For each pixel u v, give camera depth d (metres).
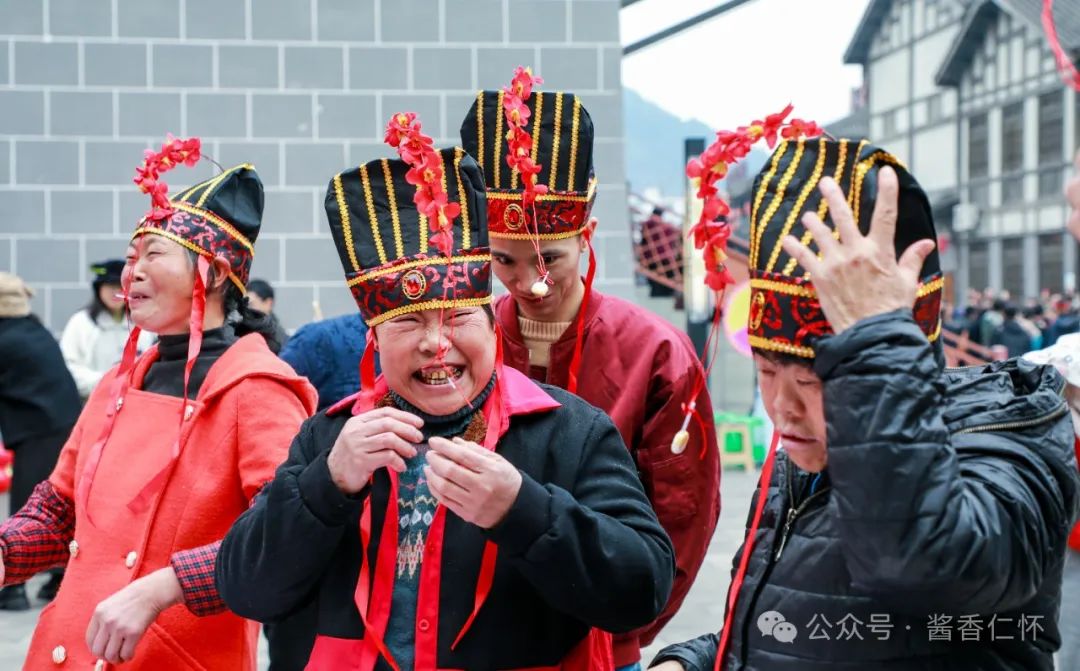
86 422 2.99
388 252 2.18
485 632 2.16
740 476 9.80
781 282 1.86
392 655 2.17
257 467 2.73
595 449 2.26
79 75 7.39
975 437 1.86
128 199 7.45
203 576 2.53
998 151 28.11
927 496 1.67
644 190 11.65
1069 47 19.67
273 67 7.41
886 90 31.84
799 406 1.88
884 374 1.69
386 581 2.18
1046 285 27.06
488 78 7.46
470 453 1.99
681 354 3.08
